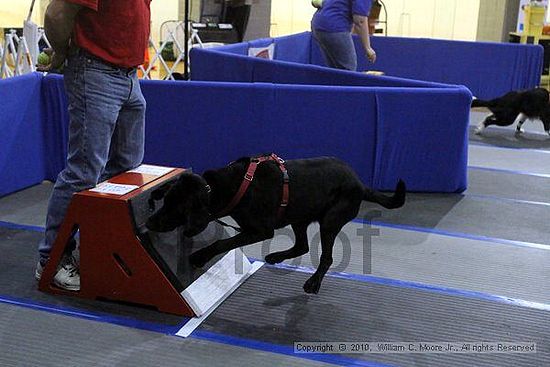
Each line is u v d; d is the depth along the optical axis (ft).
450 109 16.06
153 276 10.01
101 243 10.09
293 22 40.27
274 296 10.87
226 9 28.60
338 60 23.26
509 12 37.29
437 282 11.66
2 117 14.96
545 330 10.11
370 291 11.19
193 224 9.21
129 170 11.43
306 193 10.17
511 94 23.91
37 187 16.24
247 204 9.70
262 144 16.25
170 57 30.37
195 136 16.29
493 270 12.31
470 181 18.24
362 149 16.28
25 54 21.93
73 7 9.42
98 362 8.80
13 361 8.74
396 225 14.52
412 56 30.60
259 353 9.16
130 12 10.03
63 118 16.11
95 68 10.01
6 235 13.06
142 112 11.14
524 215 15.57
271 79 21.25
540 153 21.88
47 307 10.21
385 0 39.01
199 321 9.94
